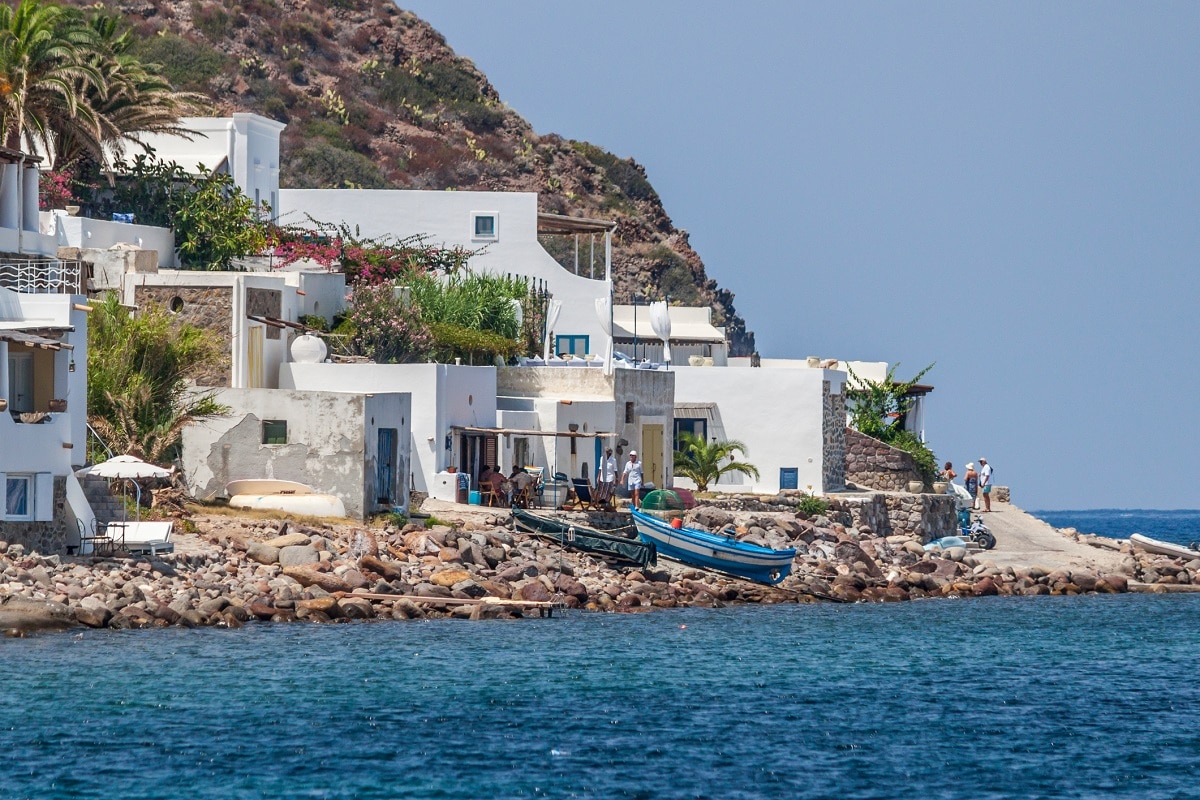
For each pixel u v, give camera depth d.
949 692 141.62
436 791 104.88
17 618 142.12
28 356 165.12
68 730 115.00
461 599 168.38
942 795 108.25
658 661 149.25
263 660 138.50
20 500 155.88
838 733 124.12
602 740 118.56
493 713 125.00
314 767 108.94
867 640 168.38
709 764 113.50
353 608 160.62
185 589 156.62
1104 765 117.12
